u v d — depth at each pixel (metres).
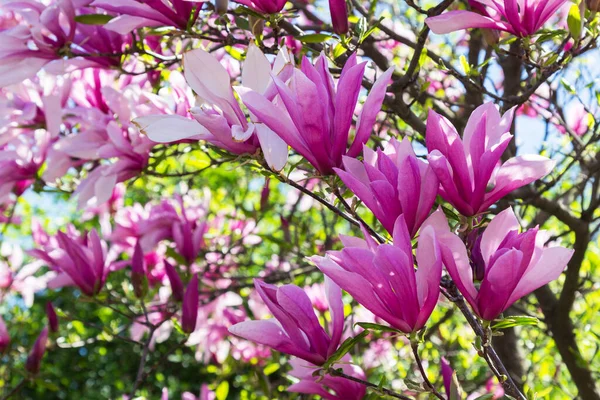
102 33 1.34
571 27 1.06
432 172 0.85
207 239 2.06
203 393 1.40
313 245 1.83
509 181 0.86
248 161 0.95
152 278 1.83
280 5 1.07
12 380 2.67
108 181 1.34
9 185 1.48
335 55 1.14
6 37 1.27
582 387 1.50
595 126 1.40
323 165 0.89
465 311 0.87
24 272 1.92
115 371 4.86
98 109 1.41
